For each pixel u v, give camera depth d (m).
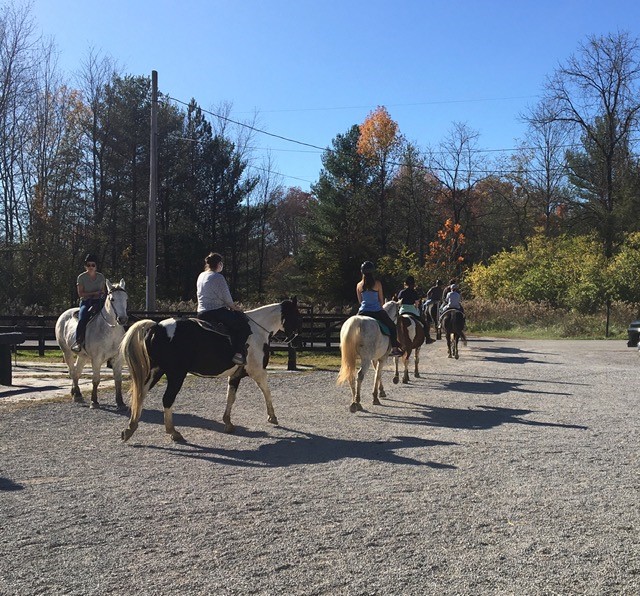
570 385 13.52
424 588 3.99
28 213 38.94
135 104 45.50
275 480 6.39
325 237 51.94
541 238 42.56
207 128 52.72
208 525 5.09
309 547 4.64
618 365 17.34
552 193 56.00
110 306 10.07
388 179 56.94
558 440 8.23
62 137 43.19
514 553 4.55
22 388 12.45
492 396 12.03
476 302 35.19
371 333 10.38
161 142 47.19
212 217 52.31
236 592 3.94
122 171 46.19
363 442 8.13
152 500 5.73
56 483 6.25
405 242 63.62
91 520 5.20
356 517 5.29
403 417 9.89
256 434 8.58
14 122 37.72
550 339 27.89
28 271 36.44
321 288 50.22
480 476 6.53
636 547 4.67
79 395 10.95
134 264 47.03
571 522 5.19
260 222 59.62
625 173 44.81
